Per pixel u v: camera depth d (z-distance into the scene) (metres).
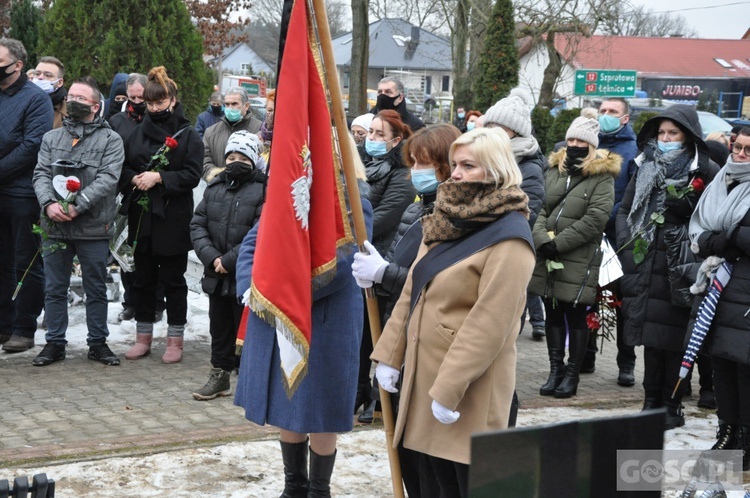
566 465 1.90
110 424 5.27
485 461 1.82
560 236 6.18
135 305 6.86
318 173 3.57
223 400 5.89
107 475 4.44
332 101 3.55
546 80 28.22
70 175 6.38
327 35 3.52
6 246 6.89
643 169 5.72
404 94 7.27
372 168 5.58
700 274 4.93
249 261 3.99
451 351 3.09
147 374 6.43
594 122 6.30
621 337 6.79
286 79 3.46
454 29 28.86
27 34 17.50
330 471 3.92
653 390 5.81
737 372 4.88
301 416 3.68
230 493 4.28
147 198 6.50
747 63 53.84
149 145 6.66
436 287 3.22
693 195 5.48
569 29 26.75
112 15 11.91
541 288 6.33
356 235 3.62
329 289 3.69
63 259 6.50
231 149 5.86
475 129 3.24
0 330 7.00
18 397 5.73
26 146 6.54
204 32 26.11
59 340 6.59
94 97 6.46
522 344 8.23
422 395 3.26
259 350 3.75
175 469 4.56
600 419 1.93
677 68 52.50
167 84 6.79
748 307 4.71
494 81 22.69
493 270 3.09
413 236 3.94
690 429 5.68
